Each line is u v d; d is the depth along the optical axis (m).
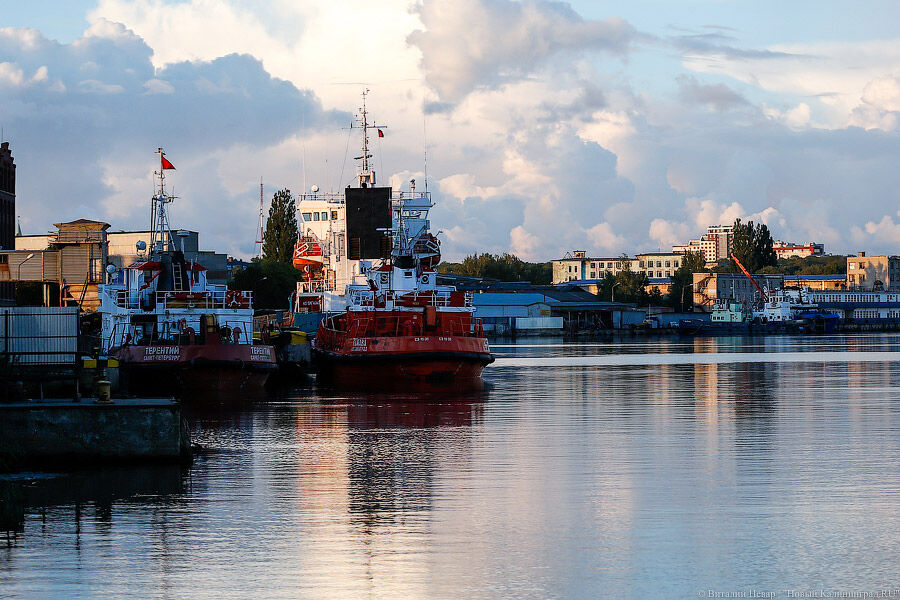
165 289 115.19
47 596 34.66
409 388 112.38
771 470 56.25
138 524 43.81
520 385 118.88
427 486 51.84
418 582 36.12
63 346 74.81
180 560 38.56
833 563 38.19
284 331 136.88
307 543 40.84
